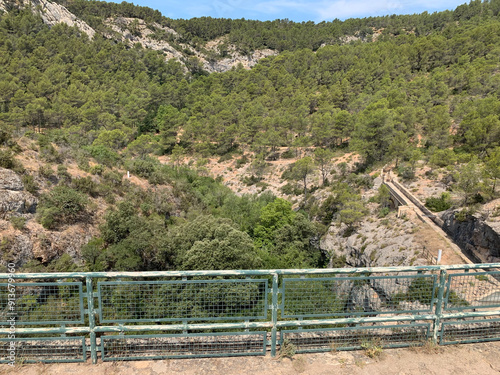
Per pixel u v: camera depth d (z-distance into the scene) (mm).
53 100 106875
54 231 27594
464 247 29016
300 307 5586
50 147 37375
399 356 5281
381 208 46094
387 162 63031
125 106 117375
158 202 41156
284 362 5125
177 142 109375
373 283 6301
